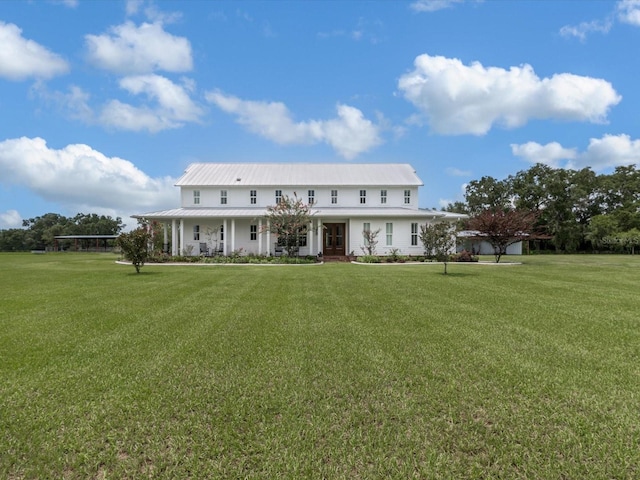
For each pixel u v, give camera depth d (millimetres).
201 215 23266
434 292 9352
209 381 3672
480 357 4363
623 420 2891
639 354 4496
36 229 67938
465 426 2818
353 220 23688
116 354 4508
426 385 3562
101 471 2334
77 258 27703
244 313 6859
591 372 3896
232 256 21734
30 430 2777
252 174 28156
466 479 2240
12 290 9805
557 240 44750
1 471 2330
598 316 6609
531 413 3016
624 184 44469
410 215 23250
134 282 11492
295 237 22047
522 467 2346
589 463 2381
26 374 3865
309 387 3516
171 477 2262
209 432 2746
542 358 4344
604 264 20297
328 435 2697
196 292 9422
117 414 3014
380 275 13391
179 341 5055
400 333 5441
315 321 6207
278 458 2434
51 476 2287
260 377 3771
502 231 21125
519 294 9070
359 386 3541
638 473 2281
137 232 14547
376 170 29250
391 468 2332
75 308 7344
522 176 47000
